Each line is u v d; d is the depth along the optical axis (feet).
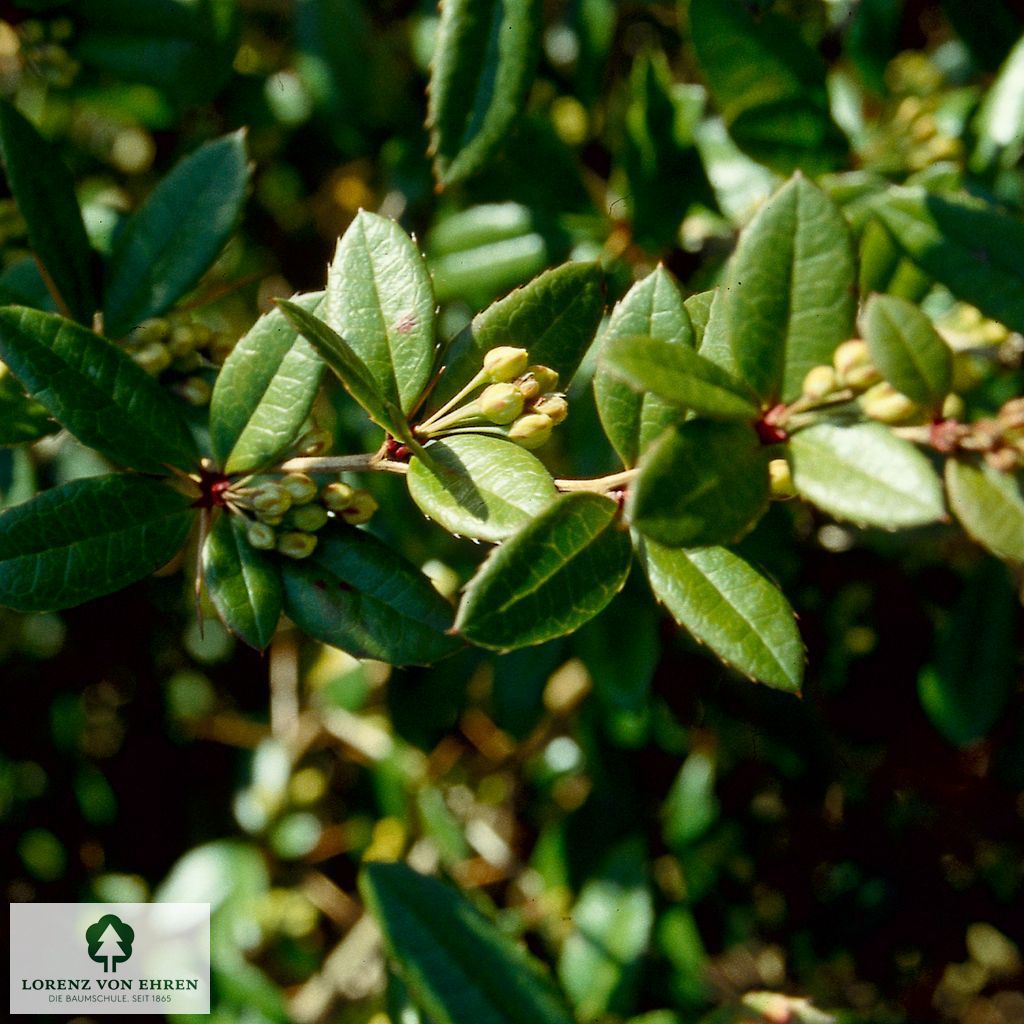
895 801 2.41
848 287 1.30
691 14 1.72
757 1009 1.83
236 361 1.44
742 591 1.33
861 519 1.26
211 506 1.44
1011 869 2.43
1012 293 1.61
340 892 2.35
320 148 2.40
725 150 1.91
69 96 1.92
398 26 2.19
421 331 1.39
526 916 2.20
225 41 1.89
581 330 1.41
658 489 1.25
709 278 1.87
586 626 1.96
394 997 1.89
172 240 1.62
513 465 1.34
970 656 1.97
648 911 1.95
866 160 1.82
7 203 1.80
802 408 1.29
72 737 2.43
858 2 1.94
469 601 1.29
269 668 2.50
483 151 1.70
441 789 2.47
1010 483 1.26
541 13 1.70
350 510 1.42
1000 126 1.82
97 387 1.42
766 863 2.42
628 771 2.25
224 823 2.44
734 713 2.30
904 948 2.46
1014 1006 2.81
